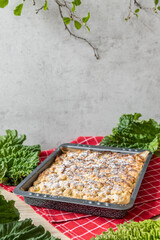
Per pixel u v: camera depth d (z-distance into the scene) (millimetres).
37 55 2102
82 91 2203
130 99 2254
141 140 1561
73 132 2293
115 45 2125
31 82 2154
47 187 1182
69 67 2139
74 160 1377
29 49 2086
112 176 1247
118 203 1041
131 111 2283
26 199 1129
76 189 1154
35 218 1083
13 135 1540
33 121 2244
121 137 1564
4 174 1309
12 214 965
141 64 2186
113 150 1445
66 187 1169
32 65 2119
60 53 2105
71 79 2168
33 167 1343
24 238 798
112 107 2260
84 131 2299
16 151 1435
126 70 2186
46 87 2172
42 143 2301
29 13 2014
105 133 2318
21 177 1322
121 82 2207
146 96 2262
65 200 1050
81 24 2053
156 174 1371
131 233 856
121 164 1337
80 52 2113
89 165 1334
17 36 2055
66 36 2072
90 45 2102
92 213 1068
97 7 2035
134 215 1078
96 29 2078
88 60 2135
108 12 2051
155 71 2211
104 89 2213
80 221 1052
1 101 2191
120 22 2082
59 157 1409
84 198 1106
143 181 1314
